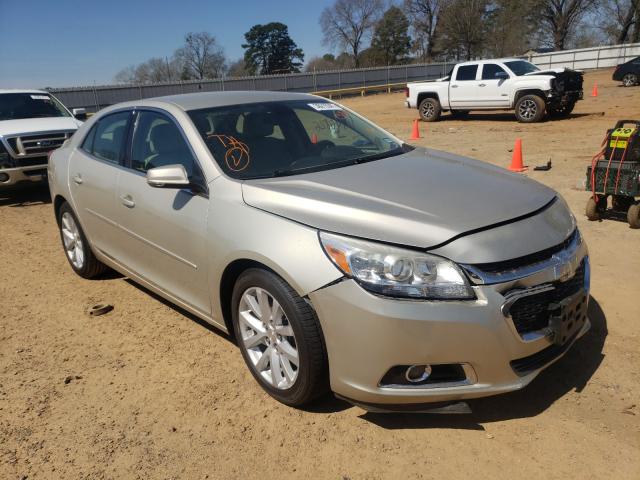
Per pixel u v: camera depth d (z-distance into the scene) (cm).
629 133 570
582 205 688
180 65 6444
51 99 1039
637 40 5469
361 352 264
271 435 295
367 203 292
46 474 275
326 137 409
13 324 445
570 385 324
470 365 262
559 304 281
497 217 281
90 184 462
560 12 5697
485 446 278
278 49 8469
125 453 287
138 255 420
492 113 1997
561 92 1573
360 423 301
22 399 339
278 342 308
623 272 479
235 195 326
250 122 391
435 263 259
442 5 7056
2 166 851
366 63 8106
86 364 378
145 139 411
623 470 258
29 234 712
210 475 269
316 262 273
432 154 404
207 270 340
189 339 406
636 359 346
